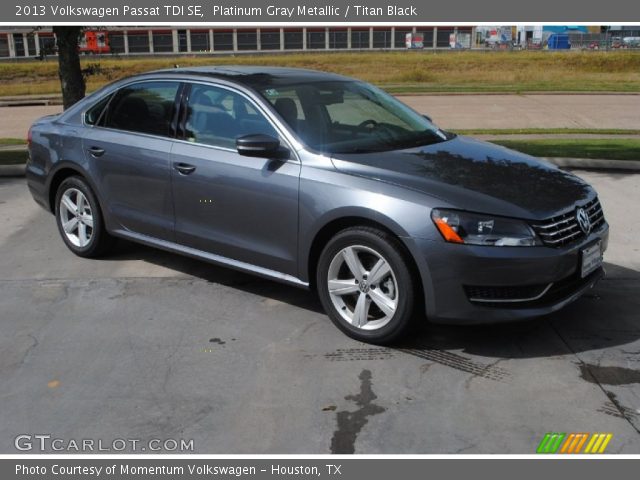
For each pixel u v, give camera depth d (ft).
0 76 160.25
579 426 10.82
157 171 16.58
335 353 13.41
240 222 15.21
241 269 15.57
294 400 11.71
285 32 248.32
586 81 106.01
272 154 14.44
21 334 14.51
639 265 18.03
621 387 11.96
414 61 171.53
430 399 11.65
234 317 15.23
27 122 59.52
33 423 11.16
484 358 13.08
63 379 12.55
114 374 12.72
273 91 15.56
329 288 14.03
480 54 191.42
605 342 13.67
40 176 19.74
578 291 13.48
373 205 12.94
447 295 12.57
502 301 12.55
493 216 12.42
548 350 13.37
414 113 17.83
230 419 11.18
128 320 15.14
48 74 162.71
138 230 17.57
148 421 11.17
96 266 18.71
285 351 13.53
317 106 15.74
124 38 227.61
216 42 240.73
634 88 84.33
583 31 297.12
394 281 13.01
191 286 17.13
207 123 15.97
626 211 23.32
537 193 13.33
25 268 18.62
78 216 19.13
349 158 14.05
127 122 17.70
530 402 11.50
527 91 81.92
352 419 11.10
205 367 12.93
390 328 13.23
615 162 30.22
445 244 12.35
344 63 172.04
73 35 33.96
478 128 47.80
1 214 24.17
